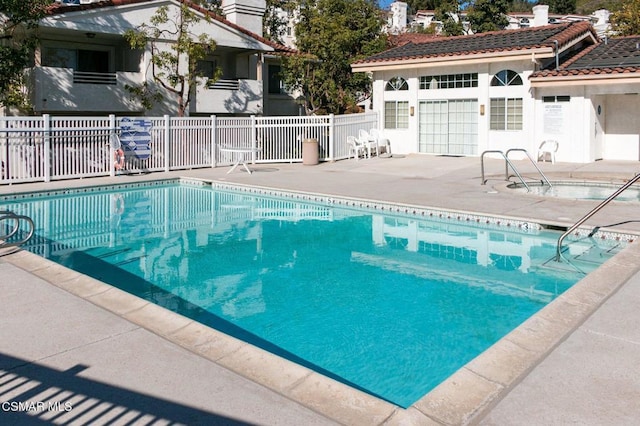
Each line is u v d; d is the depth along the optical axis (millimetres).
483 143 21719
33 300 5805
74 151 16922
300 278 7879
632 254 7461
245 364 4289
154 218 12180
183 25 23922
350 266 8461
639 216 10250
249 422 3461
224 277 7953
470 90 21844
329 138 21984
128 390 3863
